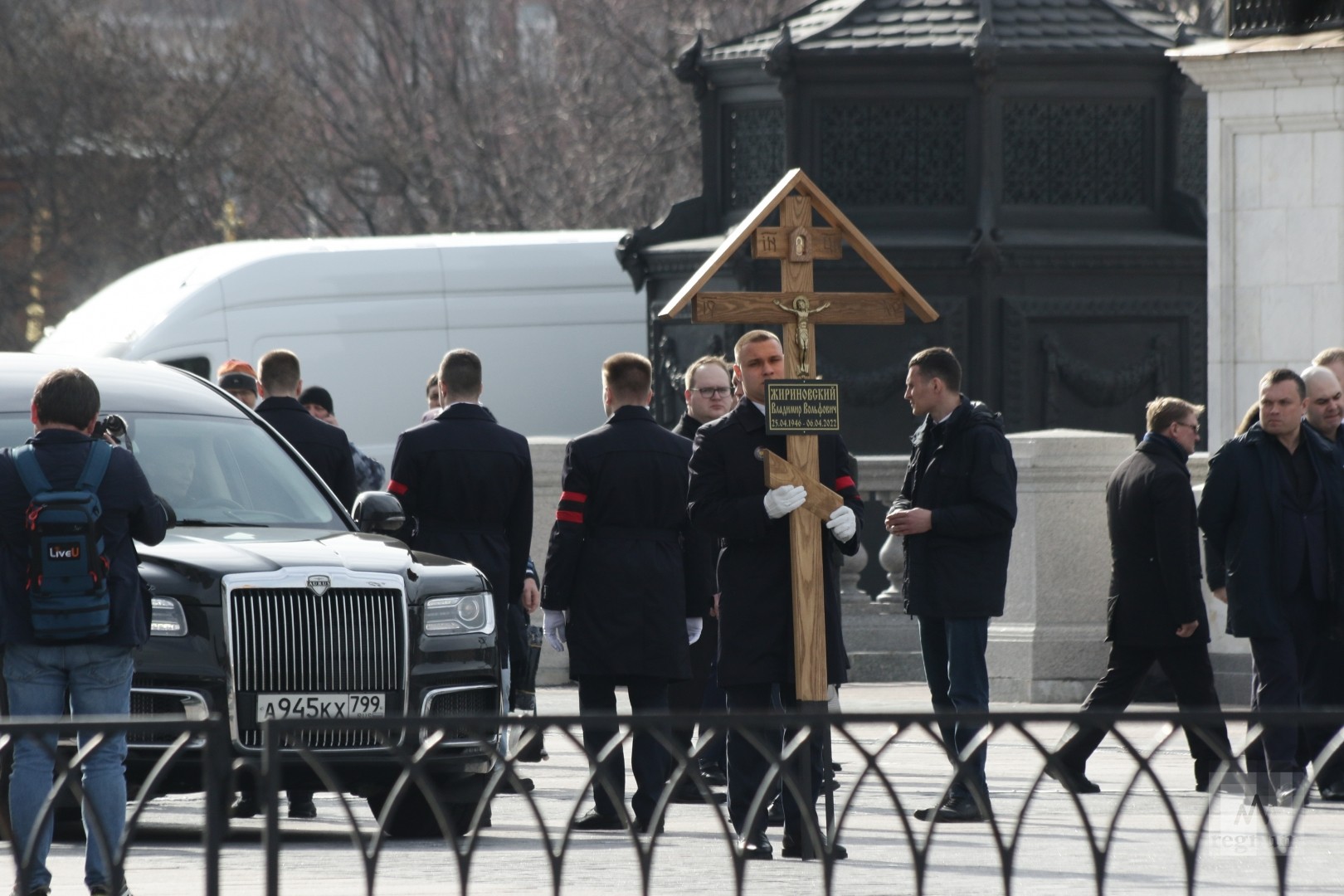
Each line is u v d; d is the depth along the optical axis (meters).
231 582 34.81
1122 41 74.06
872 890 28.52
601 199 156.62
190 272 85.81
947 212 73.69
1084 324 73.69
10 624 28.91
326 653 35.22
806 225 33.47
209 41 165.12
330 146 161.38
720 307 33.06
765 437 32.94
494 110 166.62
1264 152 60.97
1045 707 58.00
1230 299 61.72
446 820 21.97
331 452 49.38
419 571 36.62
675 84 154.88
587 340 87.69
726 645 32.81
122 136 153.88
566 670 67.12
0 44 154.12
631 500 36.94
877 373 72.94
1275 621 39.38
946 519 38.03
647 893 22.14
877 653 65.19
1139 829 35.75
